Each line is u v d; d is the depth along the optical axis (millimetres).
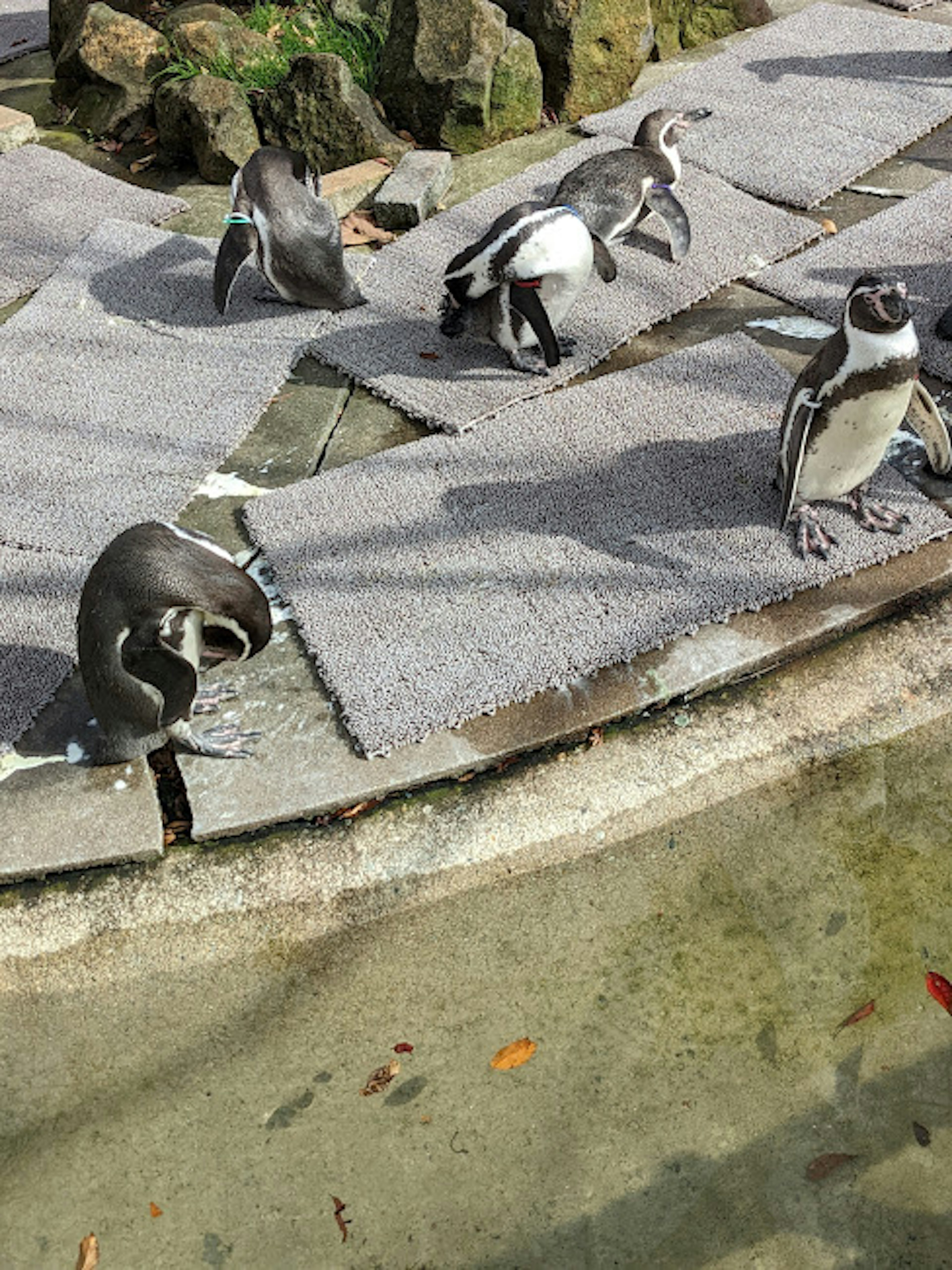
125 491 4109
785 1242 2311
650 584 3566
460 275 4285
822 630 3426
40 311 5090
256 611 2980
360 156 5926
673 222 4953
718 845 3039
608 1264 2301
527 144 6199
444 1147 2500
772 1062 2598
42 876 3023
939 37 6773
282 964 2859
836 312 4691
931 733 3264
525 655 3365
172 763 3262
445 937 2885
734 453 4031
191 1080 2654
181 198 5953
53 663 3477
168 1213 2432
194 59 6293
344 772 3143
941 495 3834
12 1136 2584
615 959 2820
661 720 3279
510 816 3078
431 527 3842
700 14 7047
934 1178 2383
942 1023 2639
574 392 4387
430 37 5941
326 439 4359
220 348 4816
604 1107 2547
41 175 6109
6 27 8000
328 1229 2389
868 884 2939
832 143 5887
